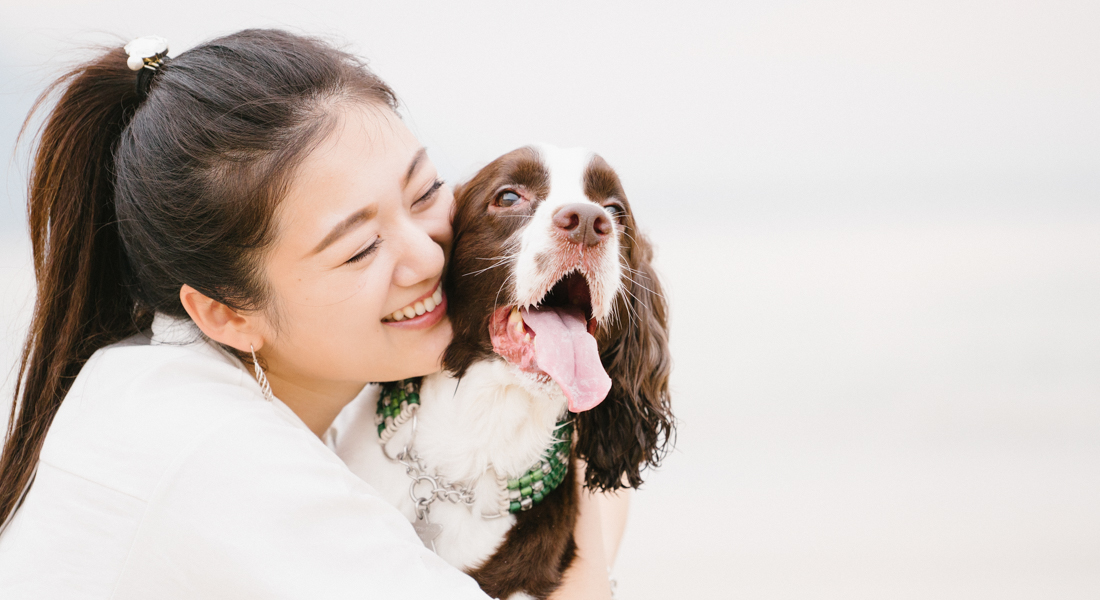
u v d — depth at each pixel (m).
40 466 1.79
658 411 2.64
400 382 2.38
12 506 1.97
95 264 2.09
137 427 1.68
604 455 2.56
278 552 1.59
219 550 1.57
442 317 2.25
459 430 2.32
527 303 2.22
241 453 1.65
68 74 2.04
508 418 2.30
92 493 1.64
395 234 1.98
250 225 1.84
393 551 1.71
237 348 2.01
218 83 1.88
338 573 1.62
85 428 1.75
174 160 1.86
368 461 2.38
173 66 1.99
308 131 1.84
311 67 1.94
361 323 1.96
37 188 2.06
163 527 1.58
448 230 2.27
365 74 2.06
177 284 1.97
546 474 2.37
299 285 1.89
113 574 1.60
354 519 1.73
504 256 2.30
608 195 2.51
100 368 1.89
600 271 2.22
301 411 2.27
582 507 2.54
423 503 2.30
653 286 2.81
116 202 2.00
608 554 2.86
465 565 2.29
